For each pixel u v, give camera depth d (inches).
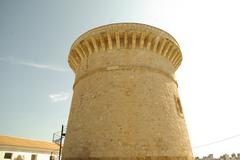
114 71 681.0
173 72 821.2
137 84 653.9
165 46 758.5
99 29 724.0
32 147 1603.1
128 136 564.7
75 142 630.5
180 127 682.2
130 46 713.0
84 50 780.0
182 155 613.3
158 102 651.5
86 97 686.5
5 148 1444.4
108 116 606.2
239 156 1582.2
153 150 556.7
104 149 560.7
